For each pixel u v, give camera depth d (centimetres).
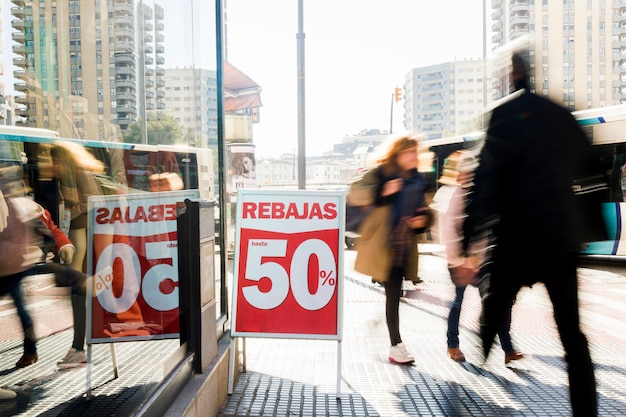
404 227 483
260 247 421
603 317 668
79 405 246
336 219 424
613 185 1173
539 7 13000
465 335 581
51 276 235
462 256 381
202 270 366
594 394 306
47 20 246
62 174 250
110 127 297
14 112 226
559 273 312
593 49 13125
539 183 312
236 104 1553
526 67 324
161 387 298
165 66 371
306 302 414
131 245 309
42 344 224
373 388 417
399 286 485
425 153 511
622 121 1167
